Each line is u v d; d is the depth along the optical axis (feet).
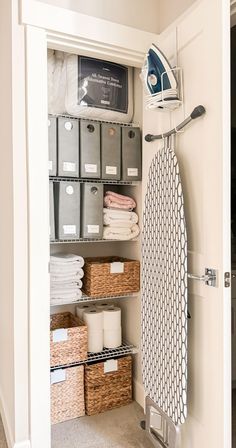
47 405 5.15
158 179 5.18
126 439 5.51
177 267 4.58
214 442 4.07
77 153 5.91
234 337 6.96
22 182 4.96
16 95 4.89
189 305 4.68
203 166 4.29
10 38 4.96
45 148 5.10
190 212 4.63
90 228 6.09
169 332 4.78
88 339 6.51
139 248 6.76
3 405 6.04
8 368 5.56
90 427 5.85
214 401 4.09
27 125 4.95
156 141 5.45
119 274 6.47
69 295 6.08
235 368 7.00
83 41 5.33
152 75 4.86
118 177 6.34
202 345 4.39
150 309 5.38
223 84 3.92
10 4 4.94
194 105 4.48
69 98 6.00
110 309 6.93
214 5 4.00
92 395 6.26
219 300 4.02
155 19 6.12
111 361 6.48
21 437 4.99
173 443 4.62
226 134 3.95
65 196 5.84
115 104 6.47
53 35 5.13
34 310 5.04
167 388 4.82
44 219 5.10
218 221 4.01
